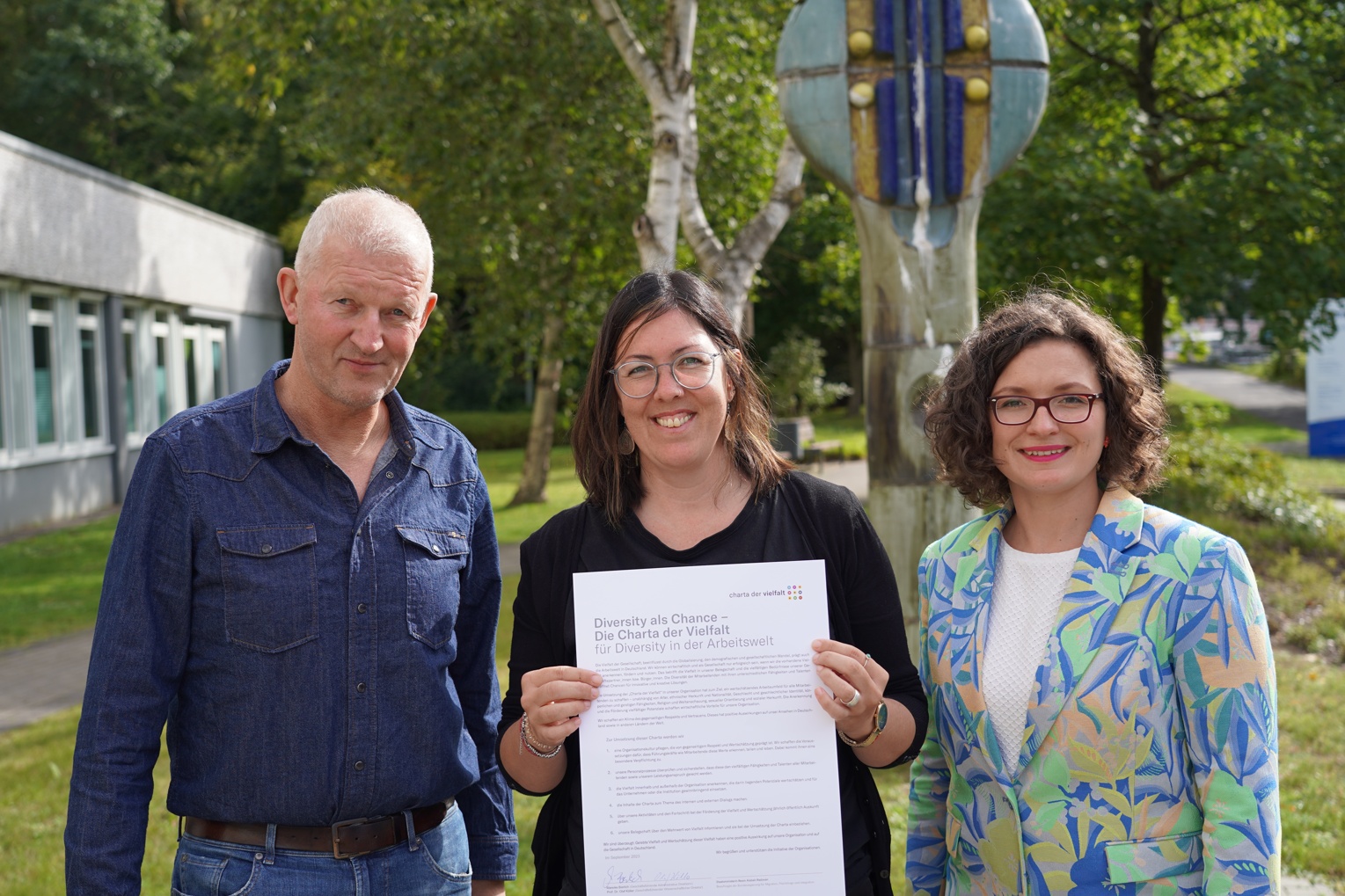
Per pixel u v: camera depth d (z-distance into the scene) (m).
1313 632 7.82
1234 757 1.89
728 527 2.13
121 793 2.13
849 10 5.17
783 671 2.03
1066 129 13.66
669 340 2.06
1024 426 2.06
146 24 31.95
